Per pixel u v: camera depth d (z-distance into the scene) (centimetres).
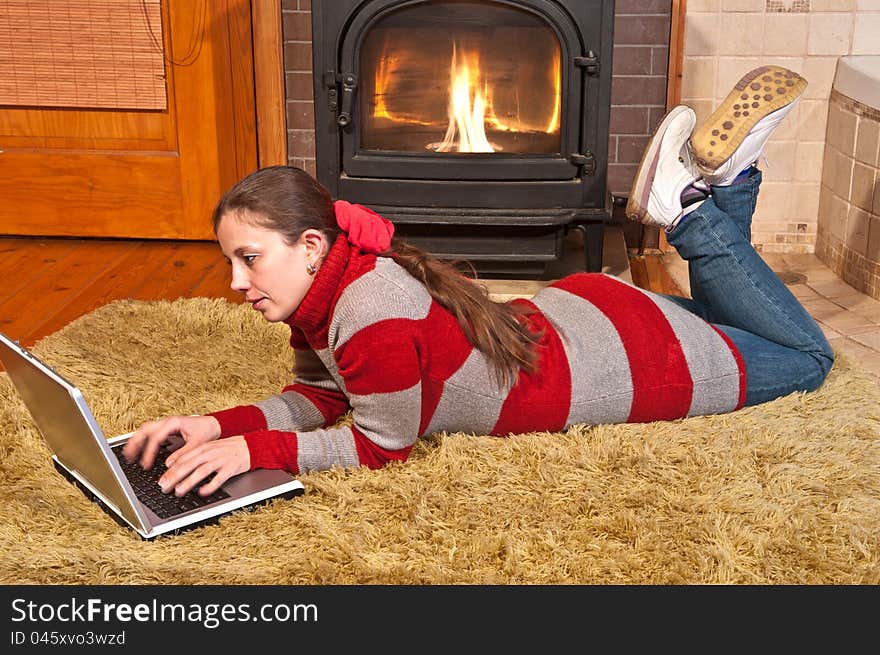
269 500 157
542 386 172
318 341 164
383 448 165
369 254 160
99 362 214
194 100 304
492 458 168
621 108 299
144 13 296
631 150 303
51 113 307
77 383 204
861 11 289
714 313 203
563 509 156
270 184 155
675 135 202
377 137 271
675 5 287
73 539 150
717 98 298
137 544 147
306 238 156
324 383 181
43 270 290
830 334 251
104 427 185
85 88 304
